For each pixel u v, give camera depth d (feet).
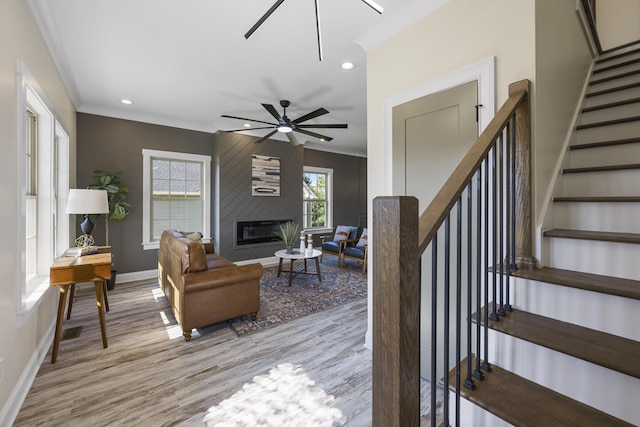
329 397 6.20
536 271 4.64
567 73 6.51
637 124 6.14
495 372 3.95
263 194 19.54
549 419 3.07
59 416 5.56
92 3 6.91
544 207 5.06
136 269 15.47
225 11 7.23
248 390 6.41
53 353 7.40
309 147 23.58
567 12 6.54
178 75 10.78
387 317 2.50
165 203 16.63
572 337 3.64
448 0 6.49
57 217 10.79
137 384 6.57
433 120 6.74
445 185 3.35
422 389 6.59
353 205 26.81
